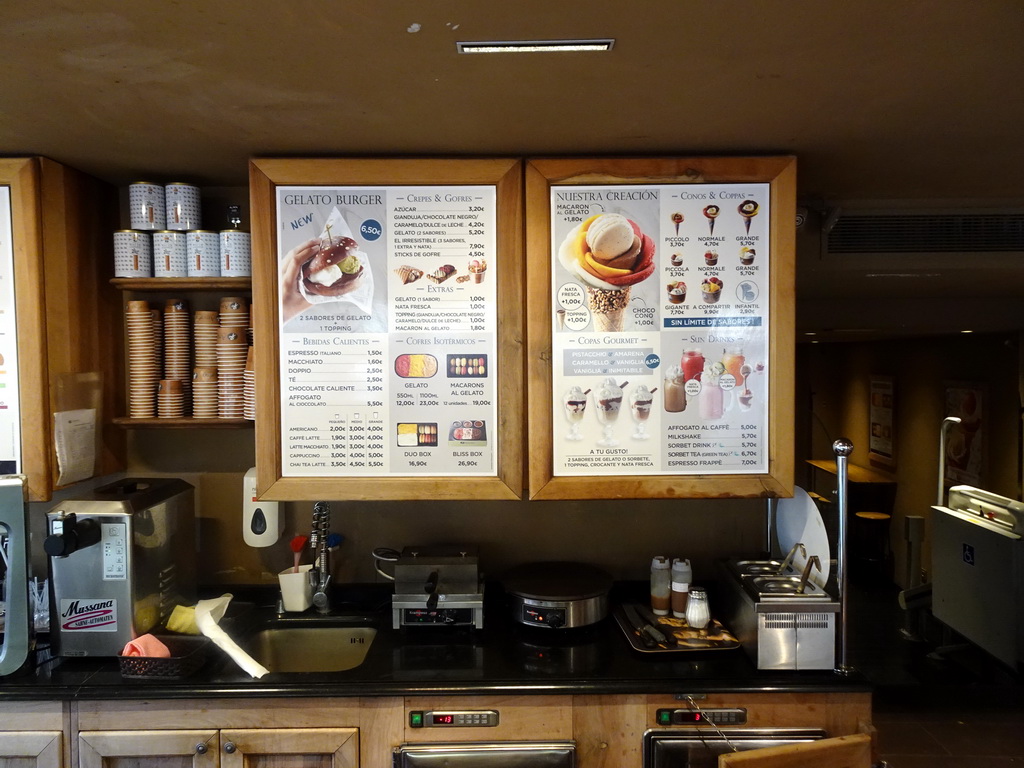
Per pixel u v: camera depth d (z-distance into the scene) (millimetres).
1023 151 1842
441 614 1994
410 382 1823
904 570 5828
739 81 1365
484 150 1810
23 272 1802
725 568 2053
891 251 2463
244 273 1976
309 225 1810
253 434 2262
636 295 1815
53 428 1856
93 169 1975
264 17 1080
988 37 1167
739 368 1822
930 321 3625
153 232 1993
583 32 1146
